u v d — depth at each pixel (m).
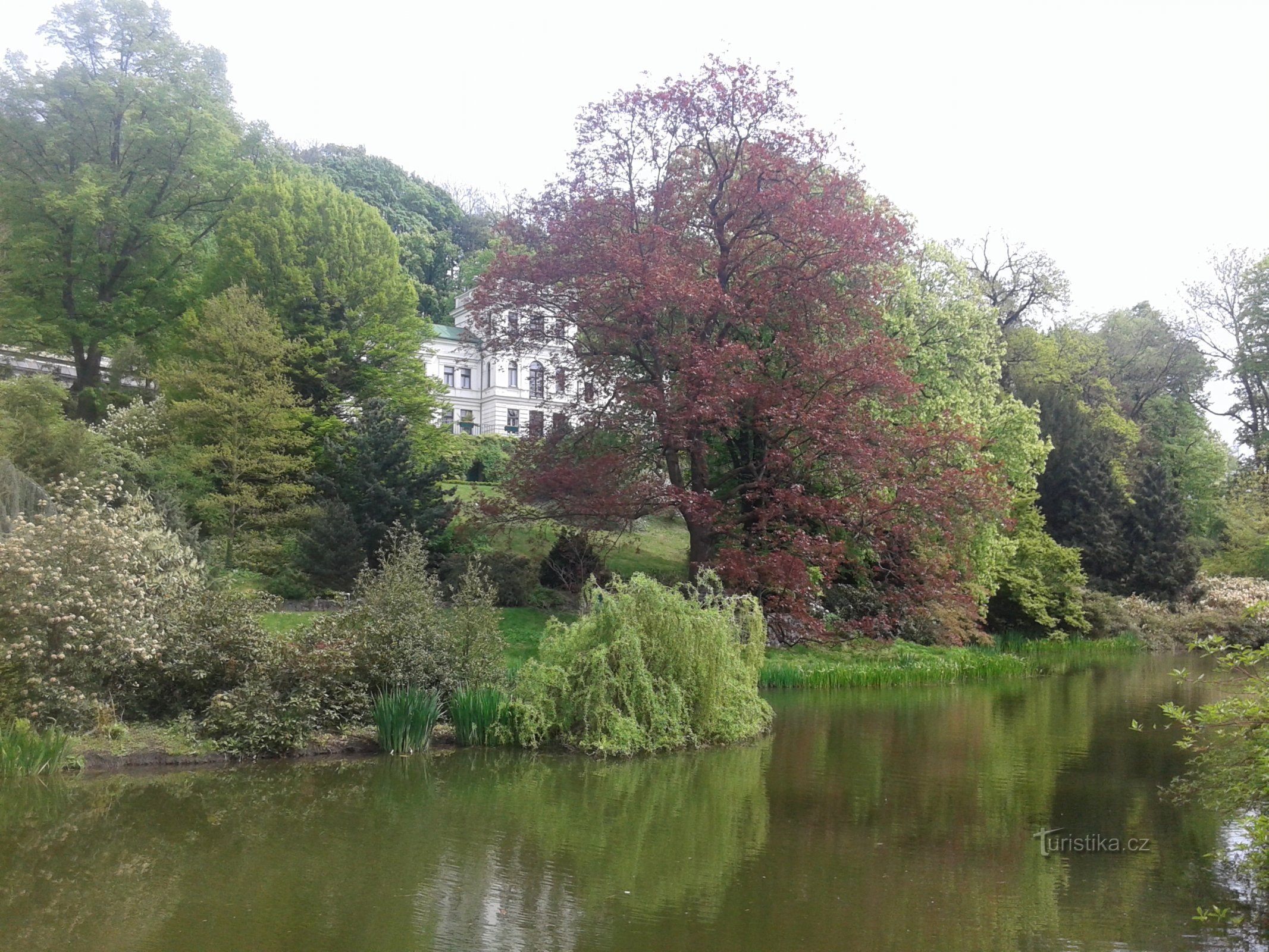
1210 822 9.17
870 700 17.98
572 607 23.41
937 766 11.73
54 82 35.06
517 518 22.53
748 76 22.05
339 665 12.18
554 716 12.59
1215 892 7.27
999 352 30.95
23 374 30.97
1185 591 39.81
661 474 22.56
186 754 11.14
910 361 26.23
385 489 24.00
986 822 9.16
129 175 35.88
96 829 8.48
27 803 9.34
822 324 21.19
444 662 12.98
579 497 20.97
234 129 40.66
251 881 7.25
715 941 6.20
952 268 30.52
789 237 20.98
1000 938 6.30
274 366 26.12
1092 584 38.25
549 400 24.67
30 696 11.06
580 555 24.41
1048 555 32.22
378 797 9.81
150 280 35.66
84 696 11.33
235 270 33.28
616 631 12.71
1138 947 6.16
